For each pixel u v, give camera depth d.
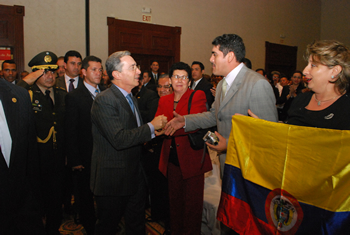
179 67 1.89
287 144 1.14
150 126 1.61
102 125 1.55
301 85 4.15
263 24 8.77
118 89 1.69
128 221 1.80
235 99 1.46
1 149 1.20
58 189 2.17
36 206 1.39
